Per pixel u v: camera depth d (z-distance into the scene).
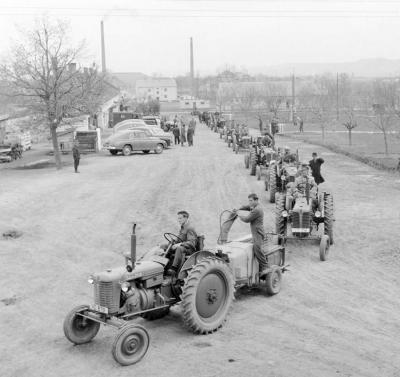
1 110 43.84
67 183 27.55
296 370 8.30
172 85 199.00
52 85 34.19
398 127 47.88
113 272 9.23
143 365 8.59
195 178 28.30
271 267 11.66
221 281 10.05
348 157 36.34
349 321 10.23
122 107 80.50
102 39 100.19
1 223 18.88
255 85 141.88
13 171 33.31
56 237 17.08
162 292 9.75
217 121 65.81
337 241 15.91
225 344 9.28
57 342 9.57
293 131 64.69
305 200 15.28
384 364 8.48
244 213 12.33
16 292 12.20
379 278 12.77
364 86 159.12
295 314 10.59
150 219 19.19
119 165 34.78
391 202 21.11
